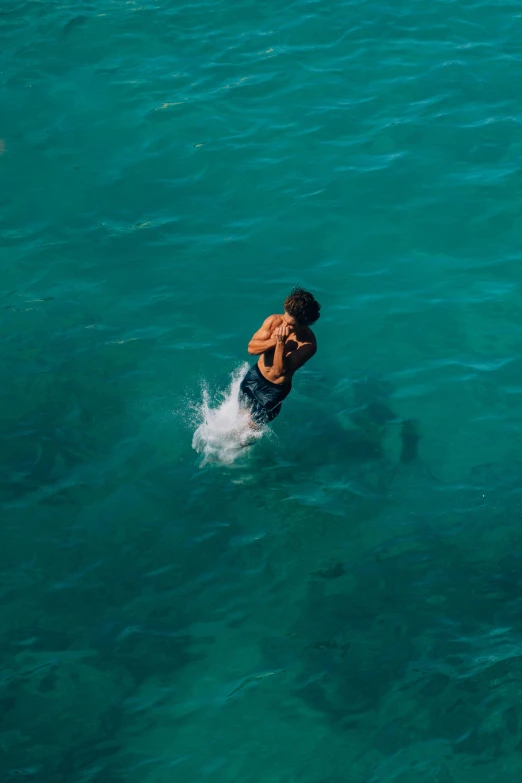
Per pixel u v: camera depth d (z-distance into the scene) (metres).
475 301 12.27
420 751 7.72
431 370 11.37
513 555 9.30
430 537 9.51
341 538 9.52
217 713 8.05
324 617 8.80
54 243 13.46
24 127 15.59
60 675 8.32
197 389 11.18
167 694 8.20
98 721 8.00
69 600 8.95
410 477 10.13
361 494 9.95
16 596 8.98
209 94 16.05
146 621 8.78
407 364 11.48
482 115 15.32
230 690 8.23
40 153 15.09
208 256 13.16
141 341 11.86
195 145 15.09
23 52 17.17
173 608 8.90
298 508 9.80
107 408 10.95
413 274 12.73
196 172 14.62
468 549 9.38
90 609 8.88
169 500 9.91
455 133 15.00
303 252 13.16
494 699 8.05
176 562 9.31
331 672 8.34
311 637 8.63
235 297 12.49
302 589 9.05
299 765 7.65
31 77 16.62
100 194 14.33
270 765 7.66
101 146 15.22
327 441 10.55
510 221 13.48
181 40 17.36
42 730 7.91
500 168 14.34
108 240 13.49
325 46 16.98
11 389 11.17
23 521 9.66
